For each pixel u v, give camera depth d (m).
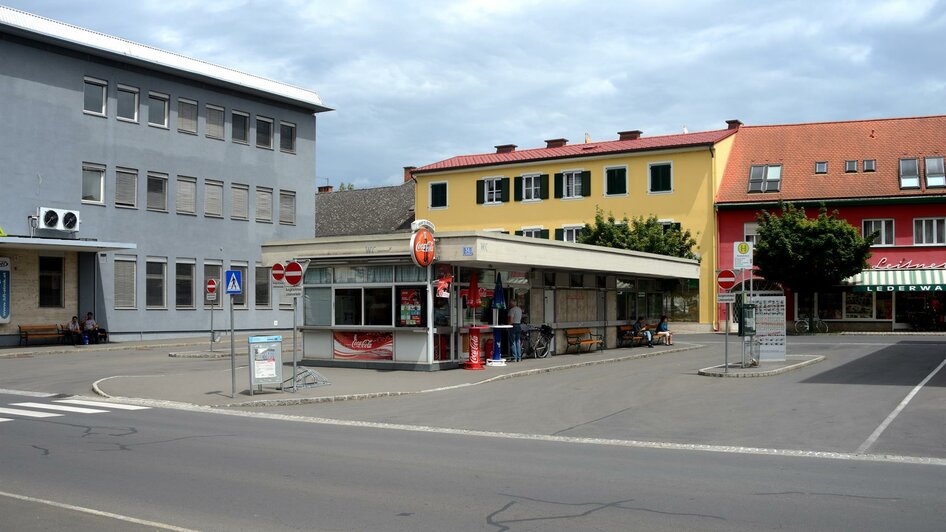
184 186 42.72
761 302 25.52
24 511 8.09
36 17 36.62
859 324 48.12
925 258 46.81
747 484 9.41
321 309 25.67
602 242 49.41
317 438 13.09
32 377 23.36
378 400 18.64
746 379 21.69
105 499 8.60
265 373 19.02
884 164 49.66
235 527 7.47
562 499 8.60
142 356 31.25
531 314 28.59
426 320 23.77
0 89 35.16
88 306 38.19
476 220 57.75
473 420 15.50
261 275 46.72
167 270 41.69
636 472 10.17
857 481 9.62
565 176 55.00
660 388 20.03
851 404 16.61
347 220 64.56
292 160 48.69
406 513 7.99
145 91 40.91
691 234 50.88
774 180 50.81
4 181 35.22
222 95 44.66
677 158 51.53
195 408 17.36
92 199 38.62
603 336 33.47
